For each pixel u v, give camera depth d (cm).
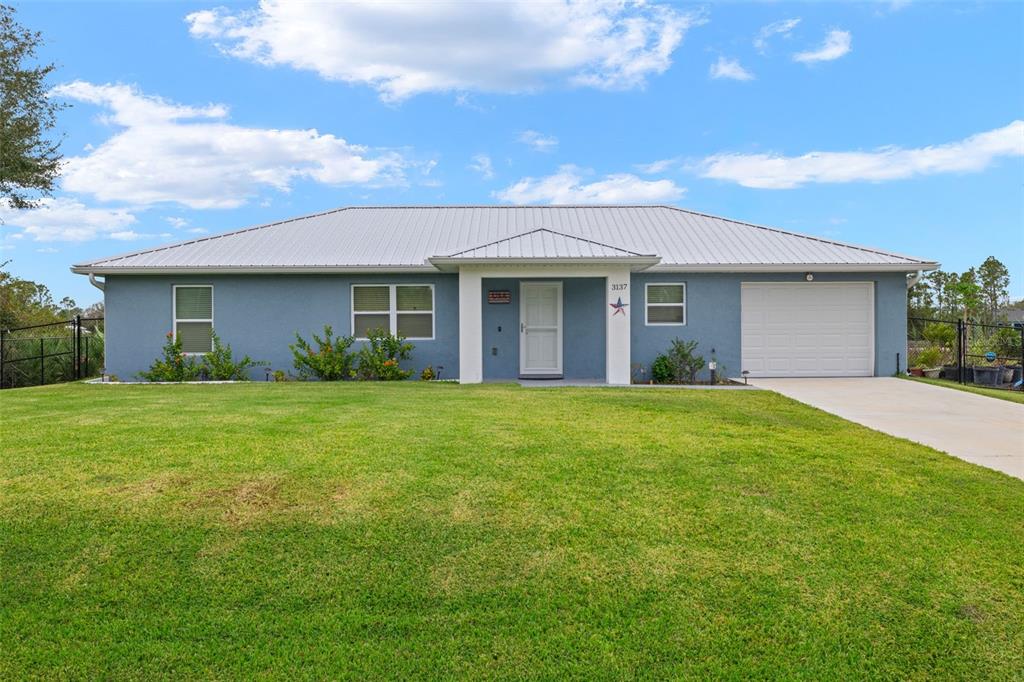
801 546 451
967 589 402
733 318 1498
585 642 351
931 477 594
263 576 402
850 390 1245
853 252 1557
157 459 596
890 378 1467
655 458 629
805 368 1515
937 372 1603
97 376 1788
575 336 1502
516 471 579
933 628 366
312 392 1107
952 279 3300
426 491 525
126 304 1491
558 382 1381
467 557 428
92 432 710
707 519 489
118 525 455
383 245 1588
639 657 341
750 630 363
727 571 418
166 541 436
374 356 1444
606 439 702
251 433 709
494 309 1496
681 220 1806
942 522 493
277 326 1494
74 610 368
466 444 666
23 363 1627
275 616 367
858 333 1520
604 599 387
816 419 878
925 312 3231
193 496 504
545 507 502
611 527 472
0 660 329
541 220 1797
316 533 452
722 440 712
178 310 1501
